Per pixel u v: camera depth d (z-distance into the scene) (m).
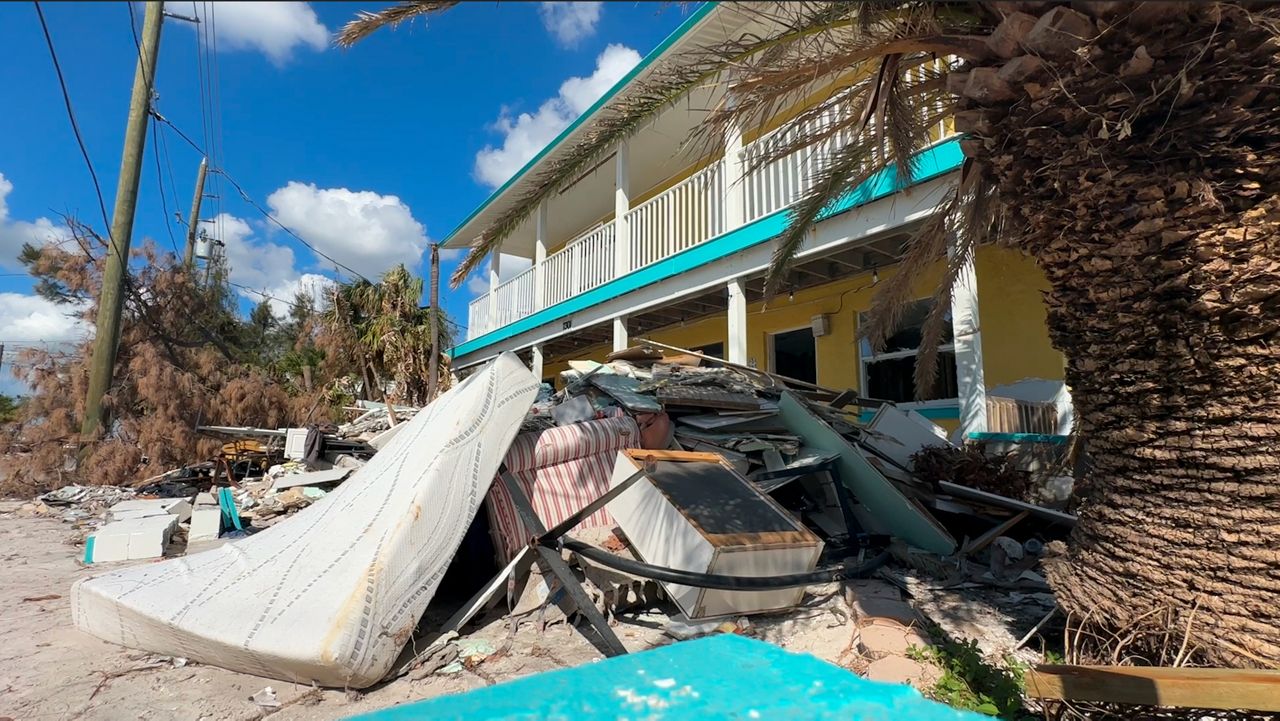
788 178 7.77
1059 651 3.41
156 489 10.64
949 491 5.58
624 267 10.43
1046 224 3.00
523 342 13.70
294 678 3.28
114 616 3.83
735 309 8.38
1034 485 5.96
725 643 1.17
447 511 3.94
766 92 4.23
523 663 3.49
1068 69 2.59
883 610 3.97
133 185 12.08
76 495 10.43
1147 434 2.78
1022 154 2.96
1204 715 2.23
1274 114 2.38
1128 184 2.62
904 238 7.58
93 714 3.00
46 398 12.57
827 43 4.01
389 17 2.67
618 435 5.59
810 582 4.01
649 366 8.70
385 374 20.88
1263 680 2.00
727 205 8.57
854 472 5.73
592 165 5.47
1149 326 2.72
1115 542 2.90
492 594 4.07
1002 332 7.43
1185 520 2.67
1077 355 3.10
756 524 4.21
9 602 4.81
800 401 6.64
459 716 0.88
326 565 3.65
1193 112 2.47
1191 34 2.35
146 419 12.39
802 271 8.98
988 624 3.85
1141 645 2.74
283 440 11.95
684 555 4.03
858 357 9.02
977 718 0.89
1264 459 2.49
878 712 0.91
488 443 4.45
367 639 3.22
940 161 6.20
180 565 4.34
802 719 0.89
